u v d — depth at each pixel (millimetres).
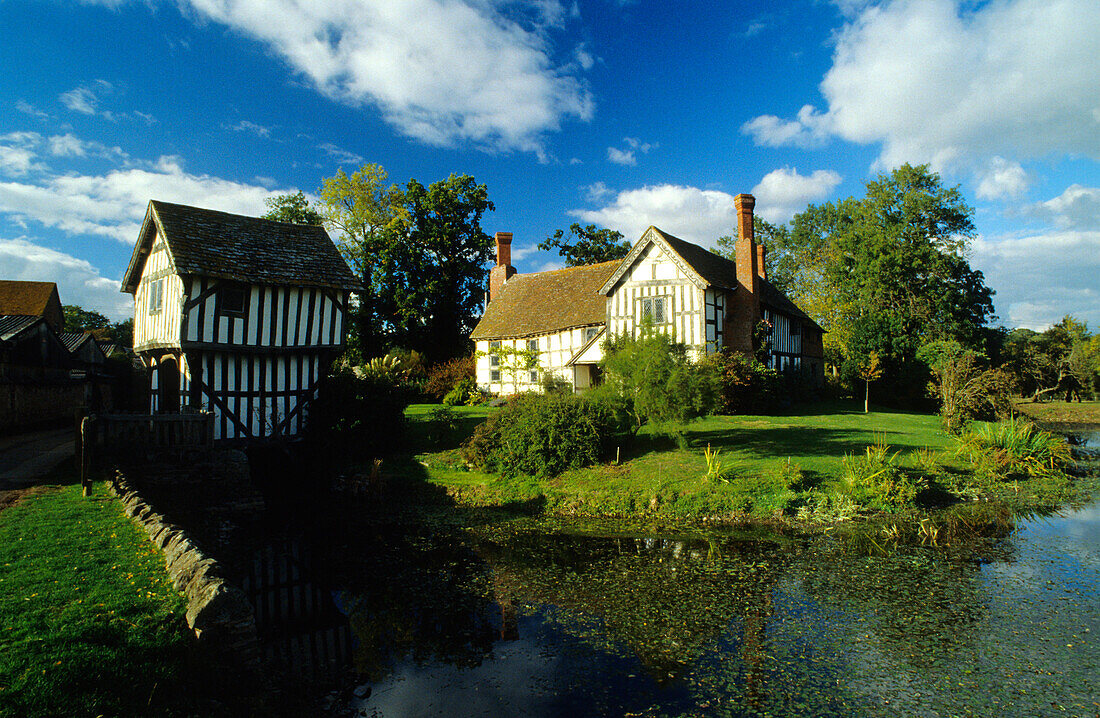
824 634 6730
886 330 30391
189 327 14898
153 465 12703
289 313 16688
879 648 6375
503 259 35406
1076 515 11750
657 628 7031
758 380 23203
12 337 19781
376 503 14102
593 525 11773
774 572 8805
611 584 8547
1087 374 43500
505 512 12922
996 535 10461
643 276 24250
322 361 17422
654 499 12328
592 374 27062
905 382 28234
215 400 15445
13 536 7434
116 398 34562
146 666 4598
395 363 30531
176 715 4352
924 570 8758
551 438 14375
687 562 9406
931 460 14477
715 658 6254
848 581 8375
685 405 14109
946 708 5258
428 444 18031
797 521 11359
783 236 53500
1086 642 6410
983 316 39594
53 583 5871
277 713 5219
